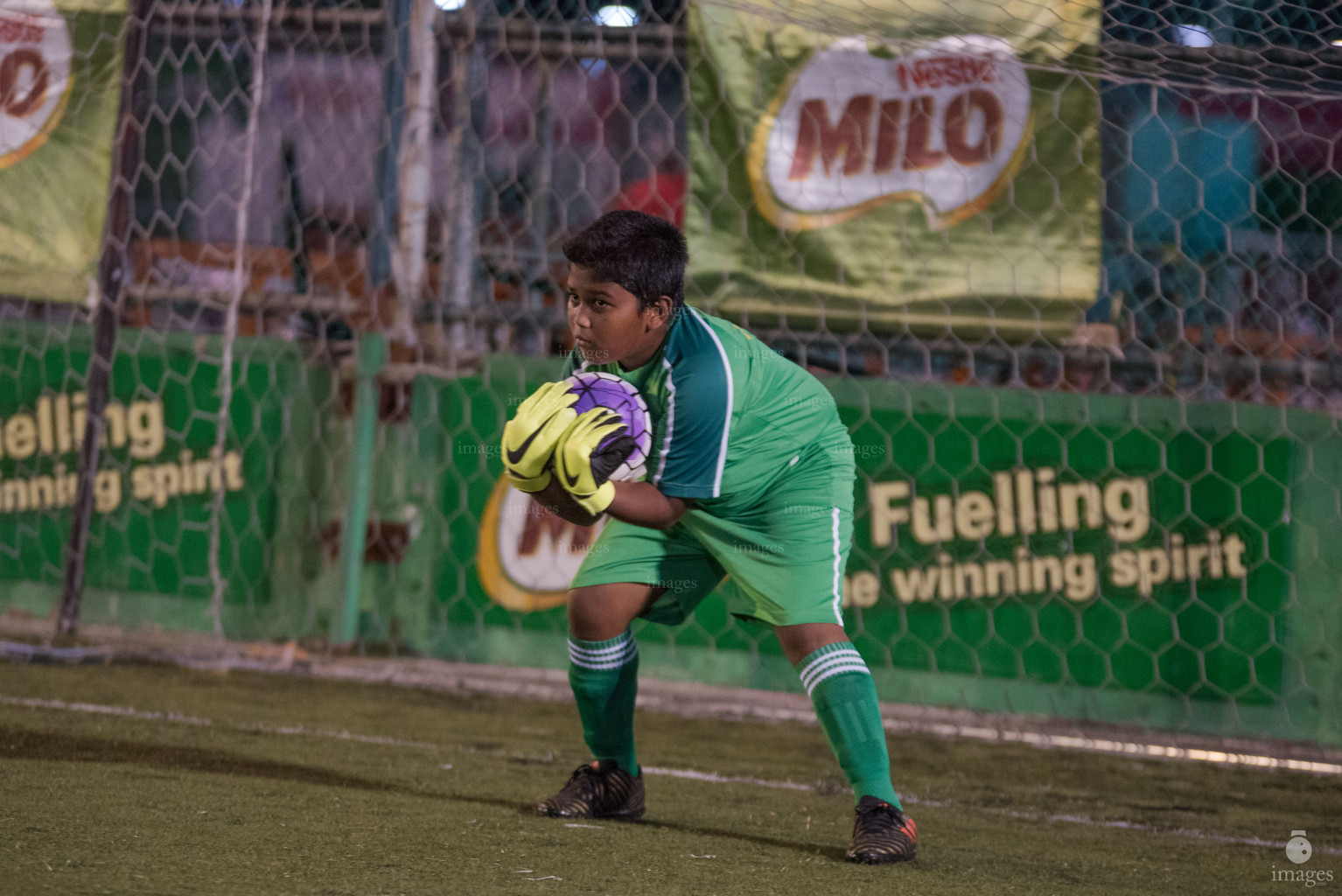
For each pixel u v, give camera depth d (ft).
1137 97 51.24
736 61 50.34
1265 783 41.04
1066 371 51.80
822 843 27.20
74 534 53.16
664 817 29.14
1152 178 51.11
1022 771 41.04
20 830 22.31
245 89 59.67
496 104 57.67
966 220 49.80
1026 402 48.21
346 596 52.65
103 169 53.42
